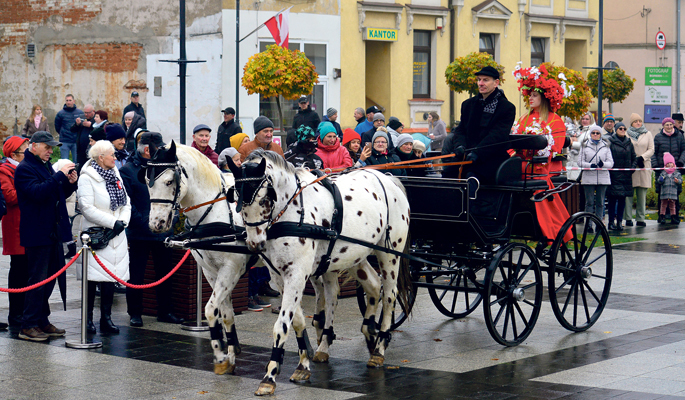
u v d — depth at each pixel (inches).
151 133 415.2
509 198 392.2
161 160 317.7
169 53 1008.9
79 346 372.5
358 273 365.4
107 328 406.6
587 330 418.6
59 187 390.0
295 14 996.6
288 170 319.0
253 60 799.7
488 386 314.5
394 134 674.2
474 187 385.7
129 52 1047.0
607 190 801.6
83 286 375.9
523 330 400.2
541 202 402.9
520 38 1250.0
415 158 497.0
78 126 824.3
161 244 427.2
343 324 431.5
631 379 322.7
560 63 1315.2
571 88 436.1
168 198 317.4
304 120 771.4
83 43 1087.0
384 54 1098.7
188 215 344.8
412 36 1113.4
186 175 328.5
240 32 966.4
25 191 381.4
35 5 1124.5
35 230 384.8
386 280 362.0
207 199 342.3
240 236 328.2
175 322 429.4
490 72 400.5
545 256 414.0
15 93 1151.0
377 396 301.7
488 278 370.3
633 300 494.0
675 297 502.6
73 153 961.5
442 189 375.2
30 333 386.6
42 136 384.5
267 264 323.9
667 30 1733.5
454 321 442.9
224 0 951.6
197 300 417.7
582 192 550.0
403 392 307.3
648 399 294.7
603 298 438.3
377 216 350.0
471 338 402.9
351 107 1055.6
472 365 348.8
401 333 413.4
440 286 386.6
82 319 375.6
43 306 393.7
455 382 321.1
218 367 331.3
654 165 858.1
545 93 435.5
